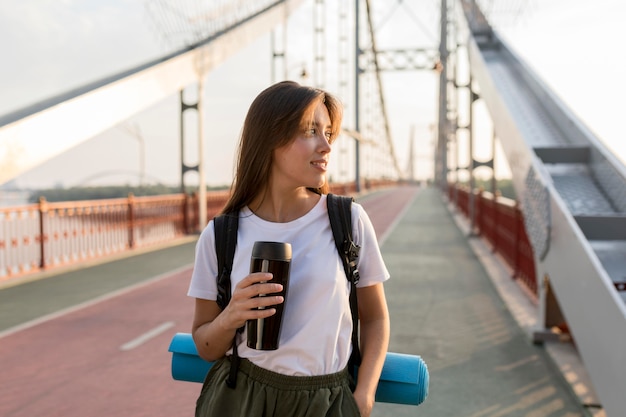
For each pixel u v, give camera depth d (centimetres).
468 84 1480
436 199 3978
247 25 1514
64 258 967
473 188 1441
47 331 562
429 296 732
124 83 946
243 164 147
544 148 592
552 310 512
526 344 514
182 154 1477
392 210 2670
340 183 4056
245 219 148
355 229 146
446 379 425
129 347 507
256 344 133
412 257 1094
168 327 577
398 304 686
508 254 942
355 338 148
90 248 1046
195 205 1527
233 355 145
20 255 862
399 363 156
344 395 140
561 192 541
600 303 317
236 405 142
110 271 933
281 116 139
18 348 504
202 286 151
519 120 727
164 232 1353
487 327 577
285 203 148
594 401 375
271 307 133
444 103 4225
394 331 563
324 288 138
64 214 969
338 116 148
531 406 374
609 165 533
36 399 387
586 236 453
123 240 1168
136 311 648
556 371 440
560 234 410
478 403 379
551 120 743
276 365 138
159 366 455
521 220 801
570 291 379
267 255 131
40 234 909
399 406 376
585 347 341
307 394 137
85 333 555
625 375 277
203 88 1444
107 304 684
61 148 768
